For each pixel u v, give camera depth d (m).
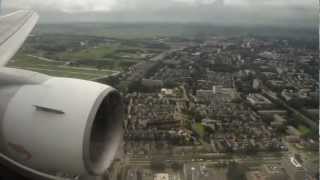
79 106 3.90
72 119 3.86
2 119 4.02
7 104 4.05
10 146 4.10
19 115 3.99
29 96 4.06
